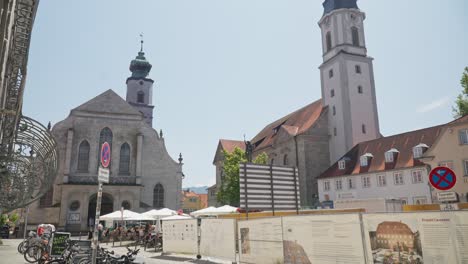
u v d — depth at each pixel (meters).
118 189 49.97
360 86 59.59
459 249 8.66
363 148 51.78
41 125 16.12
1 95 11.37
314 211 25.69
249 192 16.73
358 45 61.72
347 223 10.92
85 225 47.50
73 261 13.05
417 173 41.44
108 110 53.72
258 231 14.44
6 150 15.10
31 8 12.63
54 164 17.03
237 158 52.97
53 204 48.25
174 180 54.47
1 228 39.84
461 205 23.00
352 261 10.69
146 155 54.19
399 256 9.67
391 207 27.97
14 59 13.47
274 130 74.19
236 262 16.59
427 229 9.19
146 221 49.62
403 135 47.44
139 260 12.95
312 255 11.83
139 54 86.19
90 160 51.25
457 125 35.47
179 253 21.11
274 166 17.69
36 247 17.67
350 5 62.94
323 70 63.09
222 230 17.62
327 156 58.75
